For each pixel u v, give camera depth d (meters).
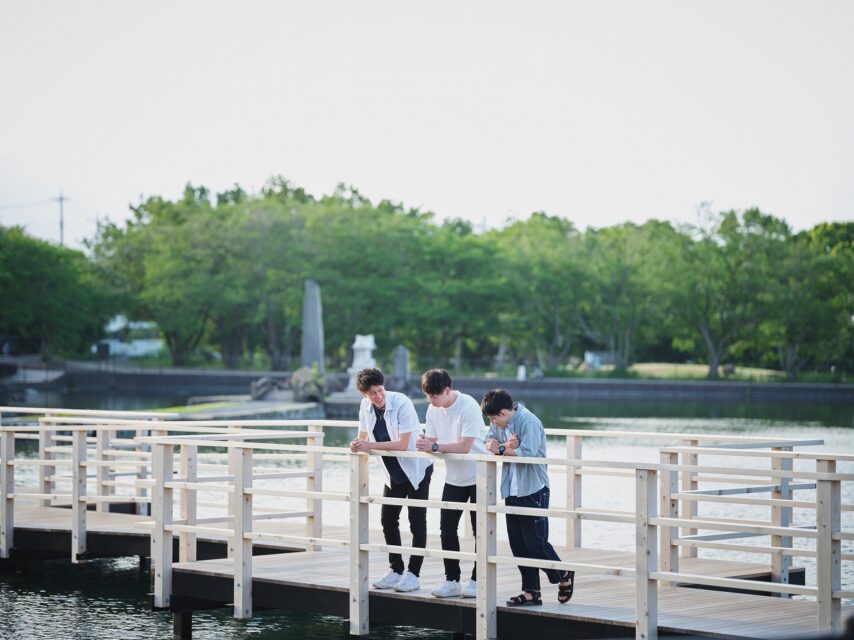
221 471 22.44
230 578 10.25
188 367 76.25
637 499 8.06
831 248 84.88
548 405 53.28
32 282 70.12
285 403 43.44
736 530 8.78
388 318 70.81
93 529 12.83
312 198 96.00
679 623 8.16
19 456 26.42
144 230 79.00
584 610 8.57
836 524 7.61
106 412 14.91
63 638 11.10
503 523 17.53
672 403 56.12
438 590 9.09
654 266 72.69
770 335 74.62
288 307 72.75
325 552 11.51
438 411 8.98
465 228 93.00
